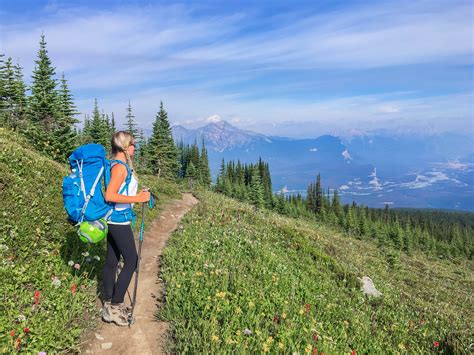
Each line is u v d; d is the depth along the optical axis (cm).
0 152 1034
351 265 1808
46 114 2881
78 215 509
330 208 13638
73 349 490
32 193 909
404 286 2175
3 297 532
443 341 968
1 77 3041
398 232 10019
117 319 573
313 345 623
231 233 1355
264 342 569
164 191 2706
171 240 1152
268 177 13862
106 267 574
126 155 537
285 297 824
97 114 5334
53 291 593
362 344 762
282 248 1473
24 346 455
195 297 664
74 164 526
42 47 3048
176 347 521
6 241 673
